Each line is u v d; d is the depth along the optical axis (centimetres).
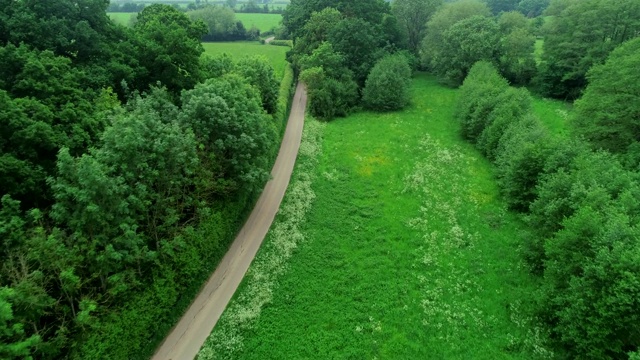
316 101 7294
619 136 4569
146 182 3089
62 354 2473
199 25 5934
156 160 3164
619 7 7181
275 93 6316
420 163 5584
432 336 3058
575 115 5234
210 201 3894
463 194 4859
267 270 3700
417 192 4912
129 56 4456
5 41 3747
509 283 3497
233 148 3947
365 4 9175
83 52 4166
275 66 9369
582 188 3191
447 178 5225
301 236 4125
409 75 8019
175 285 3173
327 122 7206
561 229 3253
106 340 2559
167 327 3112
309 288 3509
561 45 7688
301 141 6281
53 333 2531
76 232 2538
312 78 7331
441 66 9069
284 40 11994
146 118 3262
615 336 2528
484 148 5719
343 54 8138
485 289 3450
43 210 2930
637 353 2298
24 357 2102
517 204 4434
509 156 4734
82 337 2478
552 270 2994
